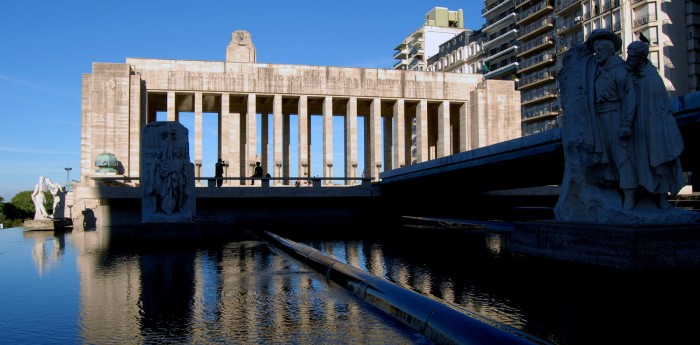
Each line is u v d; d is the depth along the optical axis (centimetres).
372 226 2781
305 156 4916
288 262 1175
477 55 8288
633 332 533
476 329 509
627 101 843
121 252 1402
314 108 5534
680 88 4769
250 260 1210
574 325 564
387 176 3356
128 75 4347
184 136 1759
